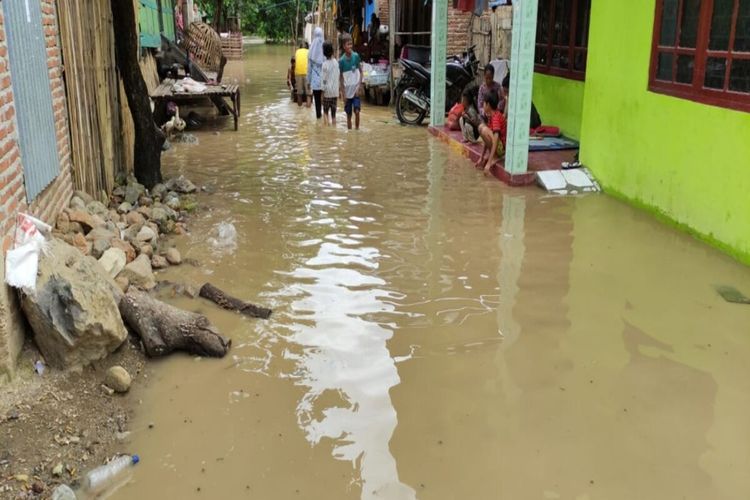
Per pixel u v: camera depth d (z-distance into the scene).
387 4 18.44
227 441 3.29
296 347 4.19
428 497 2.90
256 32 47.66
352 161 9.45
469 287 5.05
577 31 9.95
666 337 4.28
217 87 12.42
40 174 4.59
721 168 5.68
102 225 5.43
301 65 14.67
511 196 7.54
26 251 3.63
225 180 8.37
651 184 6.78
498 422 3.42
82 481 2.99
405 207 7.12
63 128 5.52
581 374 3.86
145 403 3.61
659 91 6.54
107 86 7.09
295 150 10.28
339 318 4.56
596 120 7.87
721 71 5.68
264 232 6.32
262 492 2.95
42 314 3.62
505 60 11.95
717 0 5.72
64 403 3.49
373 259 5.62
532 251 5.79
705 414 3.48
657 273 5.29
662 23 6.50
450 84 12.91
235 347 4.19
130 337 4.16
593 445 3.24
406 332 4.36
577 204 7.24
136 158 7.57
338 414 3.50
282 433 3.35
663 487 2.95
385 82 15.53
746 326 4.42
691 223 6.15
